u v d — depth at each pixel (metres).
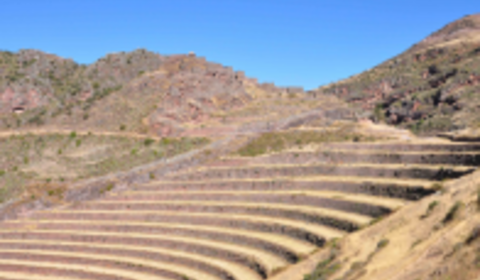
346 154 83.69
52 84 147.88
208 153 102.56
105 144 114.12
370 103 172.12
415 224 50.25
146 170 99.62
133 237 79.31
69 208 94.88
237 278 59.47
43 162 109.50
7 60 151.75
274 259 61.00
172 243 74.81
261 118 118.00
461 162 64.31
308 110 124.50
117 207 91.06
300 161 90.00
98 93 143.38
